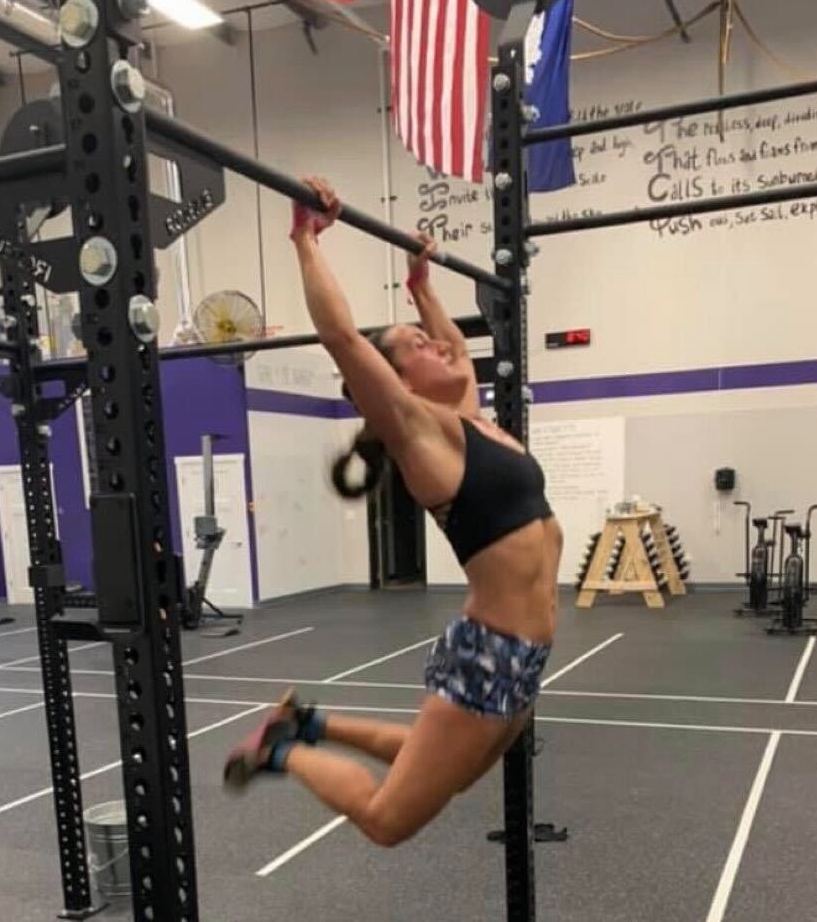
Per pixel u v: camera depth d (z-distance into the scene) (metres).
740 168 9.39
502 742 1.59
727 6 8.51
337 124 10.87
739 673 5.80
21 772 4.46
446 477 1.53
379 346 1.68
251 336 7.44
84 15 1.13
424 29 4.93
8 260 2.44
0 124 11.95
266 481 9.75
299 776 1.66
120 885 3.01
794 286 9.23
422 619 8.60
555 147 6.88
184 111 11.48
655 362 9.72
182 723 1.22
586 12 9.79
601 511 9.94
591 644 6.91
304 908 2.92
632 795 3.77
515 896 2.26
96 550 1.18
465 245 10.35
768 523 8.77
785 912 2.76
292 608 9.60
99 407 1.17
